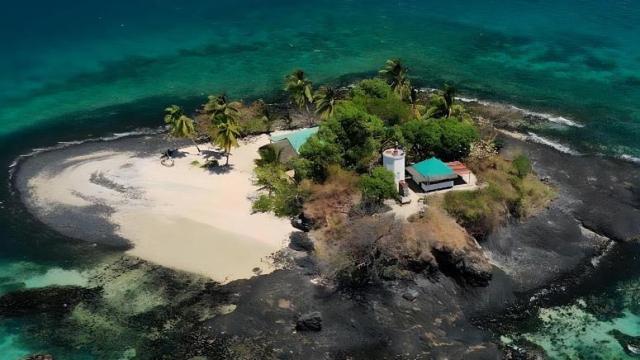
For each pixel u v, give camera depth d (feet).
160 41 465.47
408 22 499.10
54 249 222.69
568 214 240.53
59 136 316.40
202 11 544.21
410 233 207.10
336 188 233.14
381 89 292.40
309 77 386.11
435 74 388.16
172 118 273.75
